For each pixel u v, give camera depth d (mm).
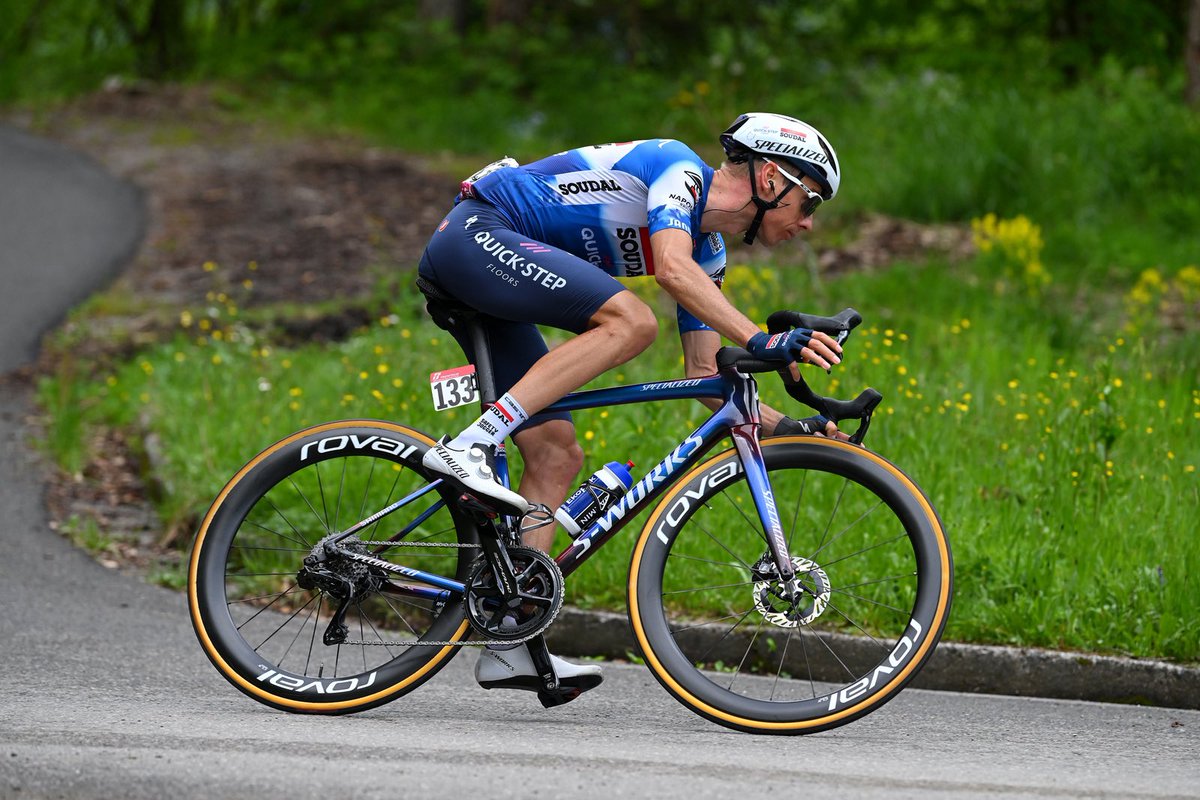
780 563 13406
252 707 13961
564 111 68625
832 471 13562
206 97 73312
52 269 40688
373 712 14008
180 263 40906
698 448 13805
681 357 27953
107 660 16031
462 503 13500
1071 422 22453
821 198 13727
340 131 66688
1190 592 17234
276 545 20625
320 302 36031
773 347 12656
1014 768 12391
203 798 10531
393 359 27078
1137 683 16328
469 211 13875
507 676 13844
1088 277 37812
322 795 10539
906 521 13297
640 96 67562
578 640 18156
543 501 14523
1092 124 48406
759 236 13984
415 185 52656
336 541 13914
